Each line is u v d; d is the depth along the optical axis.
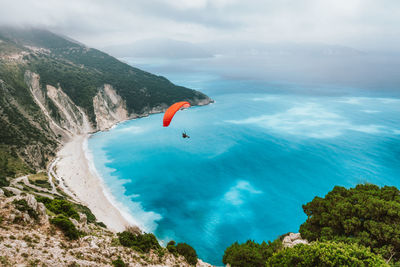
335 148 137.12
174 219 83.19
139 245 31.81
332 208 38.75
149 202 92.31
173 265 31.61
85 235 28.67
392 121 180.00
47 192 81.62
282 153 133.62
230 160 127.94
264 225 81.06
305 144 144.25
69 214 34.41
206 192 99.81
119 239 32.16
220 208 89.56
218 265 65.88
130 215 84.12
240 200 94.44
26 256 18.98
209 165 123.00
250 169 118.19
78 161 122.31
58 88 174.75
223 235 76.62
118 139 160.62
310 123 181.00
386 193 41.38
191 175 113.56
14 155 99.56
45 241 22.53
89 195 92.06
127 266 25.86
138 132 175.25
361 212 35.88
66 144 141.62
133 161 127.81
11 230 21.72
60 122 156.50
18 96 140.50
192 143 151.88
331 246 25.03
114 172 115.44
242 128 175.50
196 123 191.50
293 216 85.31
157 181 108.06
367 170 113.81
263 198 95.44
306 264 24.06
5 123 112.62
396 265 28.88
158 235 75.69
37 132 126.94
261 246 39.97
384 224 33.19
